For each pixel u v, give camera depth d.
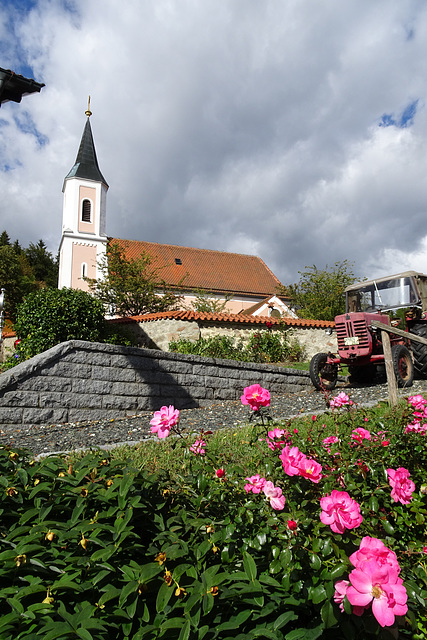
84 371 7.54
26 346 10.95
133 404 8.03
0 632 1.48
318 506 2.17
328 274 25.72
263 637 1.63
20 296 43.53
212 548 1.96
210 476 2.45
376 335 9.18
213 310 27.81
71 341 7.44
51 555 1.90
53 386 7.21
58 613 1.54
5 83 6.79
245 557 1.84
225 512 2.24
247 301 38.44
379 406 6.49
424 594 1.76
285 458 2.14
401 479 2.33
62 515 2.28
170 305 24.48
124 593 1.61
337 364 9.82
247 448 4.43
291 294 27.50
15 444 5.86
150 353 8.28
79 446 5.71
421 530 2.50
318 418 5.36
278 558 1.82
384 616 1.36
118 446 5.21
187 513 2.22
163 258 38.62
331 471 2.51
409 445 3.28
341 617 1.60
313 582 1.68
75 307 11.61
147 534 2.21
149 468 3.82
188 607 1.58
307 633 1.62
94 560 1.76
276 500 2.08
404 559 2.22
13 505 2.24
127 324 16.00
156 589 1.79
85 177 39.22
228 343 14.21
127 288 23.36
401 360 8.96
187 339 13.86
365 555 1.51
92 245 38.31
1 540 1.92
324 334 15.44
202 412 8.08
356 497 2.46
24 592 1.61
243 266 41.84
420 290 9.92
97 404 7.62
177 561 1.92
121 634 1.69
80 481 2.37
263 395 2.81
